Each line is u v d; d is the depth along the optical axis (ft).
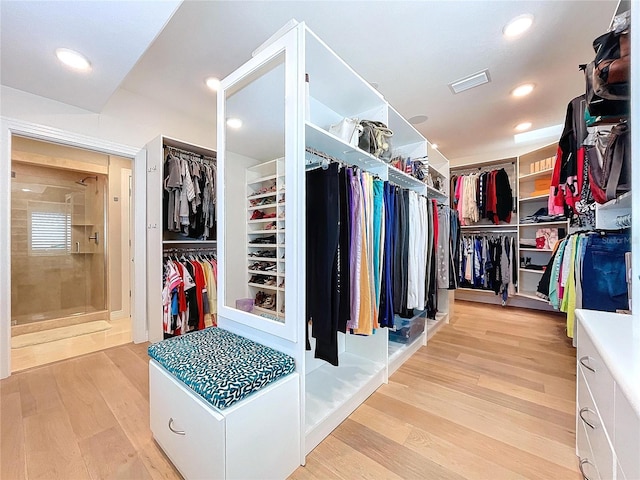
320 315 4.61
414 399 5.56
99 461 3.99
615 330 3.12
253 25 5.74
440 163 11.32
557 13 5.47
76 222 12.05
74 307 11.93
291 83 4.04
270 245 4.93
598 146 4.75
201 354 4.01
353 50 6.58
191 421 3.40
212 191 9.75
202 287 9.06
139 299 8.77
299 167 3.97
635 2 2.33
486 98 8.93
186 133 9.99
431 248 8.20
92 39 4.99
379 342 6.36
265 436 3.42
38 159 10.23
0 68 5.78
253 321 4.56
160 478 3.72
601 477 2.83
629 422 2.09
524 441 4.35
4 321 6.41
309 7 5.27
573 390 5.84
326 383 5.54
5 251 6.44
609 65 2.98
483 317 11.76
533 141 12.79
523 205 13.66
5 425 4.75
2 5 4.15
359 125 5.75
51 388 5.95
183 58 6.86
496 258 13.07
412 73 7.54
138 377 6.44
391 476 3.73
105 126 8.05
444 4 5.24
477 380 6.32
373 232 5.56
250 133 5.20
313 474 3.79
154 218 8.44
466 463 3.93
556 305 8.14
